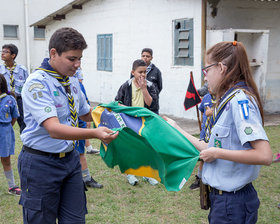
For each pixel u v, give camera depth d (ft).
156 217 12.88
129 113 8.73
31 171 8.05
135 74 14.83
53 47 7.64
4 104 14.46
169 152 7.95
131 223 12.41
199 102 17.07
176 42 32.07
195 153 7.77
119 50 39.52
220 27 29.99
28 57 61.62
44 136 7.96
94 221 12.54
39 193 8.07
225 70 6.92
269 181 16.60
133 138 8.70
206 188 7.69
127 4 37.40
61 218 8.68
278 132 26.63
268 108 34.73
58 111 7.95
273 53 33.63
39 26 51.78
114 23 39.73
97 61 43.73
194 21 29.81
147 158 8.81
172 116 33.32
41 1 62.69
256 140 6.38
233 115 6.66
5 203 14.10
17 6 60.29
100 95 43.83
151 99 15.05
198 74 29.99
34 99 7.57
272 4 32.27
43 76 7.78
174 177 7.97
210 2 29.12
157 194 14.98
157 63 34.58
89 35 44.47
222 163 7.00
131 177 16.06
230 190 6.95
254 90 6.90
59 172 8.21
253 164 6.45
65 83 8.11
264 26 32.27
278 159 12.04
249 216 7.03
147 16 35.04
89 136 7.45
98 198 14.55
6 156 14.42
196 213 13.19
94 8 42.78
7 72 20.22
